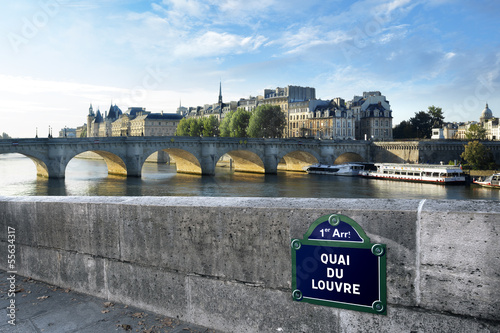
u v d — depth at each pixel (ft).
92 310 17.47
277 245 14.42
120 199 18.61
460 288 11.75
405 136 472.03
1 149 248.73
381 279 12.70
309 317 13.92
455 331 11.84
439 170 260.83
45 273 21.08
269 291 14.65
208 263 15.84
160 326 15.98
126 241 17.95
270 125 433.89
